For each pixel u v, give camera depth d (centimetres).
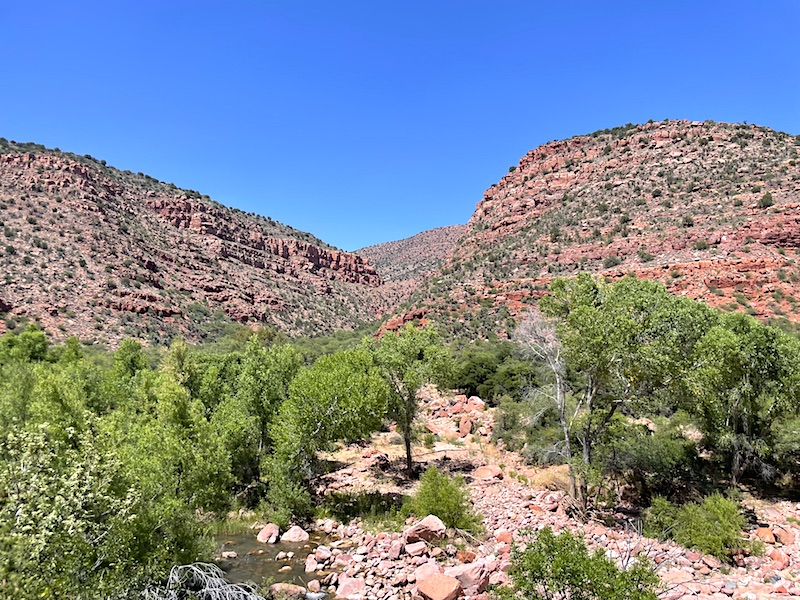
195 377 2995
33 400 2034
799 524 1644
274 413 2216
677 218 7038
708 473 2078
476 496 1950
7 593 622
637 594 742
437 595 1088
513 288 7081
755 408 1975
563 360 1861
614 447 1880
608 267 6612
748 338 1962
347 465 2577
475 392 4116
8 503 677
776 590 1160
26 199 8744
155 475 1304
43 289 6856
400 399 2269
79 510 754
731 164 7881
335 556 1448
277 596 1163
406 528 1585
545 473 2258
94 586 779
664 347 1522
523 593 828
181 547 1116
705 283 5600
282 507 1761
